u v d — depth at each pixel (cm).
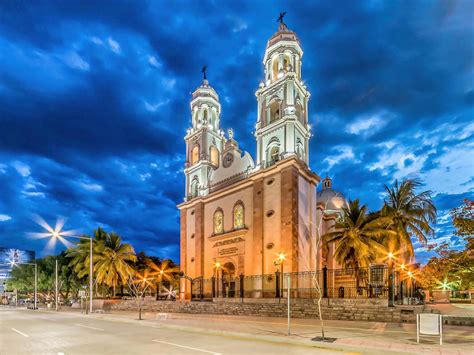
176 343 1245
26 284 6278
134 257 4525
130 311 3438
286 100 3825
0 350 1132
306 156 3981
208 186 4509
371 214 3000
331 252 4116
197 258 4250
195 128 5059
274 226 3441
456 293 3997
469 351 980
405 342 1138
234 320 2053
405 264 2961
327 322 1808
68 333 1603
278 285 2884
